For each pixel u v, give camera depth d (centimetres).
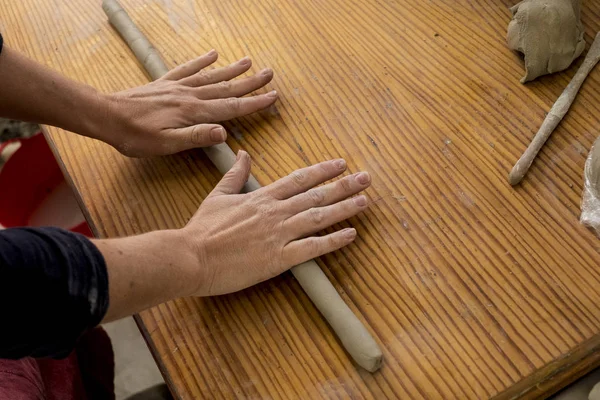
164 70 88
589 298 63
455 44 87
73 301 44
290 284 69
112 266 51
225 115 82
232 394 62
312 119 83
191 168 81
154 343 66
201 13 99
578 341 60
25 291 41
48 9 105
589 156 71
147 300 55
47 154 130
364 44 90
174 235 60
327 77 87
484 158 75
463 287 65
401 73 85
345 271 68
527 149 73
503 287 65
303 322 66
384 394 60
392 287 66
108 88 91
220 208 66
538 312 62
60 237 45
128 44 95
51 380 83
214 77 84
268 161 80
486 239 68
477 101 80
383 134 79
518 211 70
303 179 71
